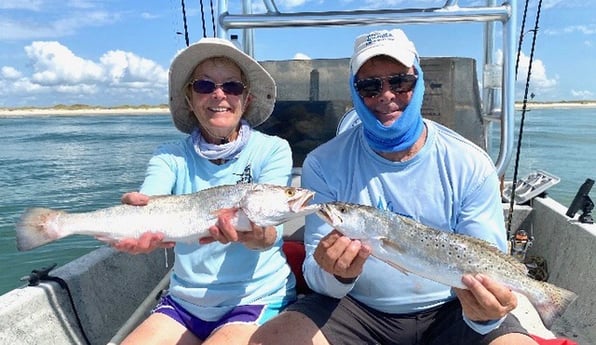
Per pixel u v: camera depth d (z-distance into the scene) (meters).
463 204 2.59
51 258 8.11
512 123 3.78
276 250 2.95
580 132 35.19
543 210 4.45
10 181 16.22
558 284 3.84
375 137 2.57
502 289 2.15
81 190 14.54
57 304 2.99
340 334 2.59
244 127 3.01
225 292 2.74
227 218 2.54
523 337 2.33
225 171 2.93
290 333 2.49
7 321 2.62
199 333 2.80
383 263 2.57
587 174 16.27
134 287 3.81
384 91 2.50
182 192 2.96
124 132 40.34
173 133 38.47
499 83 3.90
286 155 3.03
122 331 3.01
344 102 4.41
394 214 2.34
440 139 2.65
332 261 2.31
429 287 2.60
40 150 25.92
